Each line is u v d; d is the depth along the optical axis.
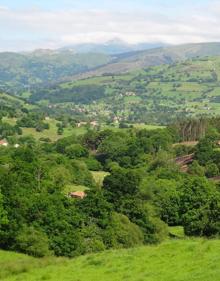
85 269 35.50
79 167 179.38
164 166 186.38
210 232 63.59
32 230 59.50
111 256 38.16
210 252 34.19
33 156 162.75
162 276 29.97
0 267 38.56
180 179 158.00
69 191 133.00
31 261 40.62
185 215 69.88
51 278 34.34
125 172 115.62
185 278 28.33
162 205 108.06
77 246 62.28
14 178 76.44
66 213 69.81
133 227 76.06
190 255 34.28
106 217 76.31
